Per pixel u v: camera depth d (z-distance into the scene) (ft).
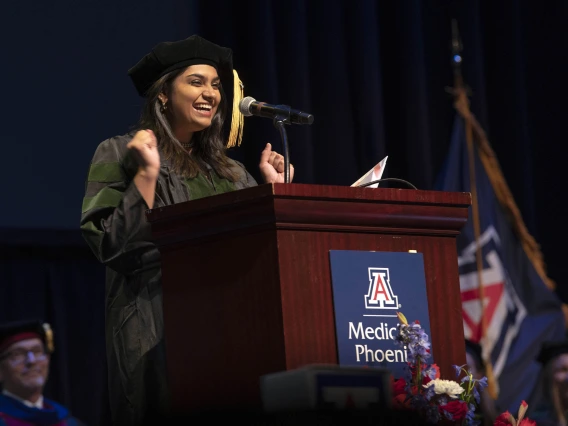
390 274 16.20
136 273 19.44
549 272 48.24
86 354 38.09
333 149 43.62
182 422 16.25
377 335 15.81
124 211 18.53
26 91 37.19
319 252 15.69
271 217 15.33
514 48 48.55
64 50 38.09
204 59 22.71
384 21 46.73
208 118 22.43
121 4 39.32
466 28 47.80
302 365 15.17
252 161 40.37
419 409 15.61
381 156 44.06
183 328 16.37
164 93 22.43
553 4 49.88
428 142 45.42
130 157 20.38
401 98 46.01
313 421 14.70
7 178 36.45
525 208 47.73
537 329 46.42
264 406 14.93
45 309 37.47
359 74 44.52
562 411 36.73
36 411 19.57
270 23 41.37
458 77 46.98
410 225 16.75
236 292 15.75
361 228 16.16
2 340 19.97
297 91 42.47
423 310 16.43
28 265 37.40
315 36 44.27
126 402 19.44
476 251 46.39
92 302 38.42
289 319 15.20
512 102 48.32
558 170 48.93
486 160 46.91
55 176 37.29
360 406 14.89
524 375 45.50
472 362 38.81
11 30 37.24
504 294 46.34
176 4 40.37
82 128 37.99
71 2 38.42
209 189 21.81
